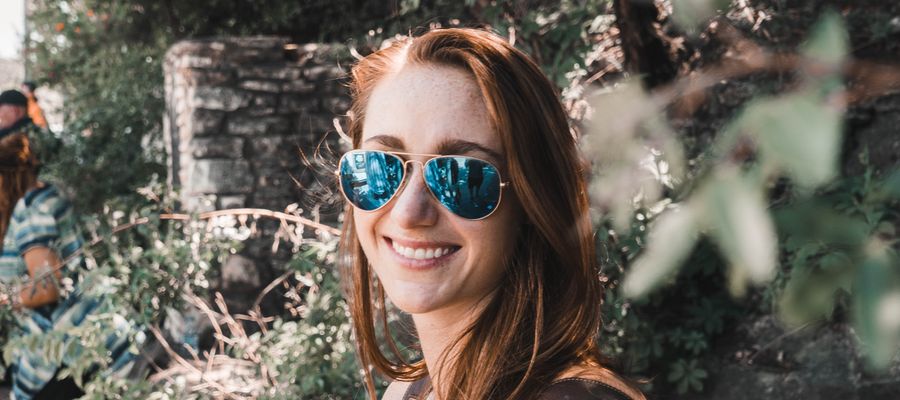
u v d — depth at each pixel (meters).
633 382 1.11
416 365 1.59
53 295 3.57
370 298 1.57
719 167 0.52
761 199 0.49
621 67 3.79
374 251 1.21
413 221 1.12
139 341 3.74
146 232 3.98
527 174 1.12
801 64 0.49
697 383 3.53
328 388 3.56
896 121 3.33
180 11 7.41
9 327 3.62
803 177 0.43
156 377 3.80
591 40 4.05
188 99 5.63
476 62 1.12
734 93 3.02
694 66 3.46
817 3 3.21
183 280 3.90
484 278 1.17
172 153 6.34
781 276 2.51
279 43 5.70
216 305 5.31
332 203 2.39
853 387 3.15
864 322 0.55
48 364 3.55
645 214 2.70
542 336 1.16
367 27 6.69
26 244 3.57
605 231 2.69
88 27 8.07
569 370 1.10
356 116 1.30
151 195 4.13
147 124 7.71
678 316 3.70
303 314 3.80
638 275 0.54
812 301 0.69
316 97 5.68
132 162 7.41
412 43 1.21
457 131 1.11
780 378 3.38
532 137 1.12
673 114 0.68
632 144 0.61
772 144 0.45
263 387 3.70
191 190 5.57
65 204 3.71
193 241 3.95
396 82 1.17
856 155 3.43
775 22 3.12
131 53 7.92
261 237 5.45
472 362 1.19
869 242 0.60
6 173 3.65
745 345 3.55
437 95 1.12
